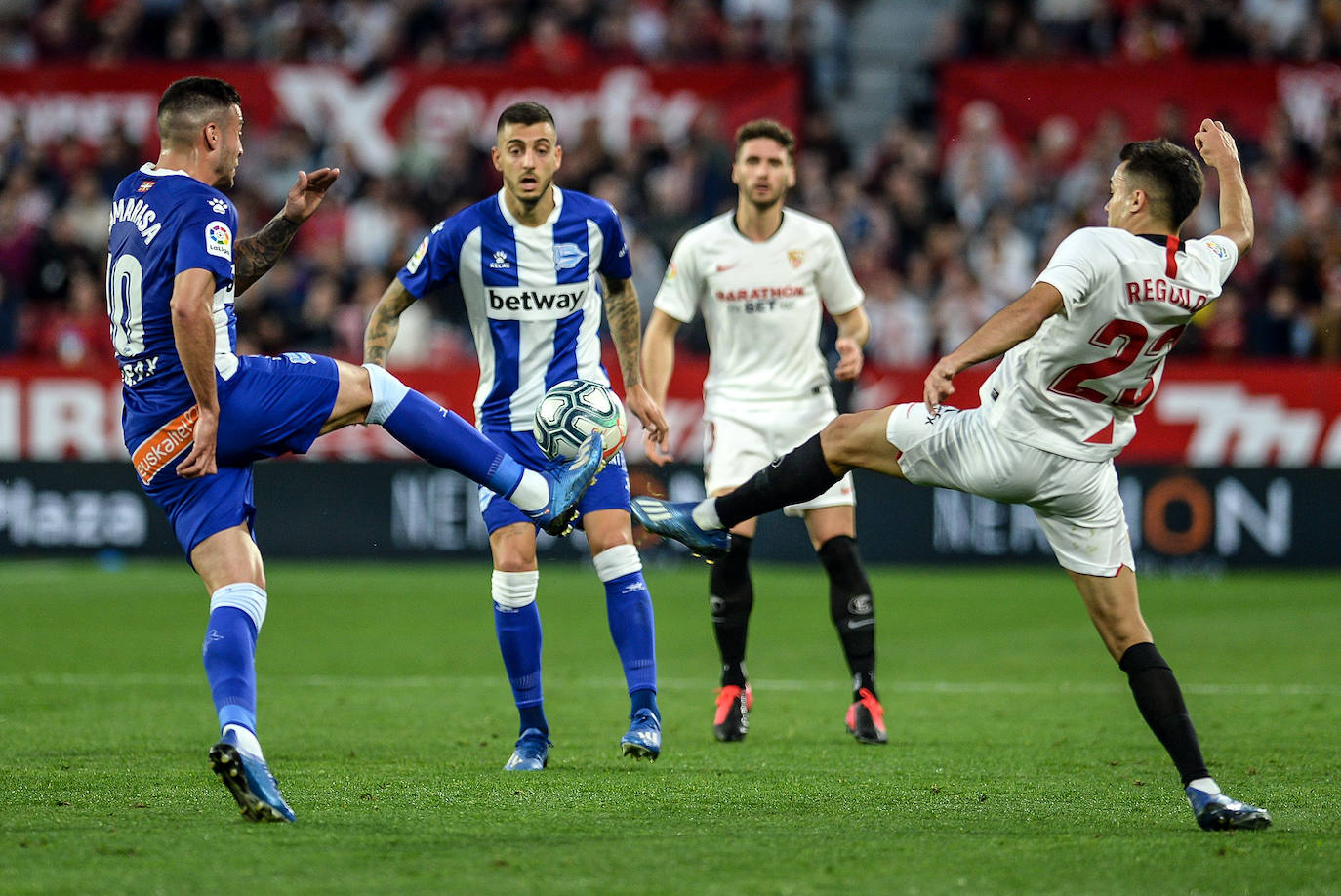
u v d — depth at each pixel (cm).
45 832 1403
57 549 4803
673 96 6109
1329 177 5869
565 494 1683
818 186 5762
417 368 4681
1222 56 6284
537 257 1955
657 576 4625
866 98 6831
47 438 4781
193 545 1513
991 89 6147
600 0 6569
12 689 2603
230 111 1564
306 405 1550
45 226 5647
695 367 4625
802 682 2794
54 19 6650
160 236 1482
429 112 6134
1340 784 1772
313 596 4062
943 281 5406
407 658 3066
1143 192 1536
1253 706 2458
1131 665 1572
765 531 4822
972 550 4709
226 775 1408
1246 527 4594
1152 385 1584
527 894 1179
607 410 1869
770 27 6600
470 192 5781
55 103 6172
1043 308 1470
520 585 1900
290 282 5344
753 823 1488
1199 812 1479
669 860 1303
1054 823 1505
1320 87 5997
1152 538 4638
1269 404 4581
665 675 2872
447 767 1866
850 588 2238
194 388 1449
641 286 5388
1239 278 5306
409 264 1988
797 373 2422
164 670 2859
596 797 1631
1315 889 1220
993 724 2302
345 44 6488
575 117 6150
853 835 1427
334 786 1705
